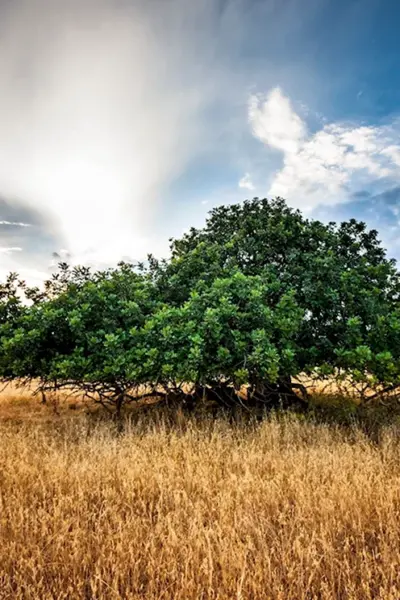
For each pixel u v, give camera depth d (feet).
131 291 28.78
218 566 11.06
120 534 11.98
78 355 26.40
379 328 25.76
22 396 39.11
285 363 25.50
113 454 19.06
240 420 26.81
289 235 31.37
